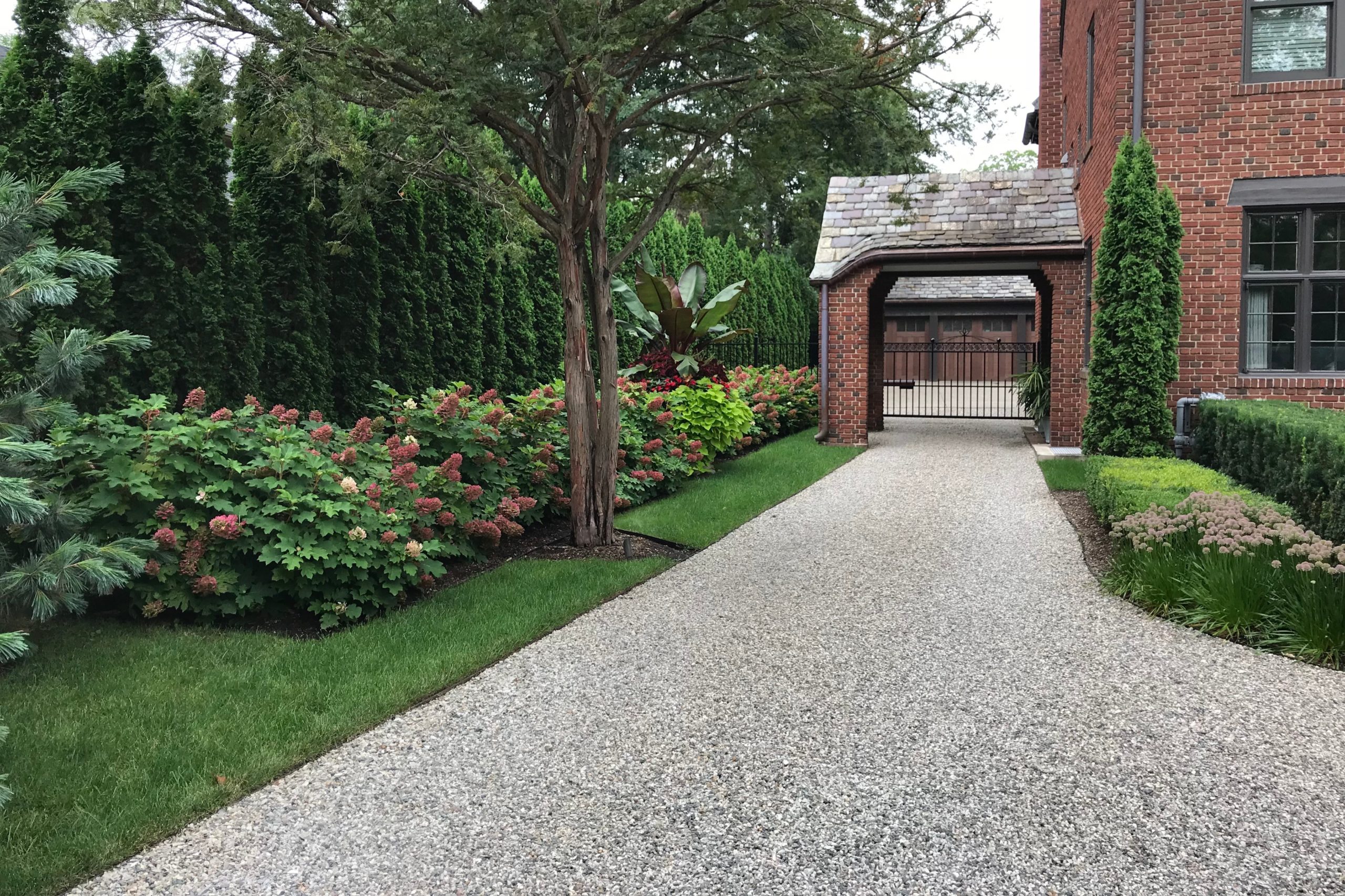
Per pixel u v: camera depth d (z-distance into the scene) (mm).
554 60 5918
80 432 4898
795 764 3475
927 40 6402
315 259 7977
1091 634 4961
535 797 3250
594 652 4770
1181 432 9734
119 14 4797
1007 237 12984
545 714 3977
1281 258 9883
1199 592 5160
